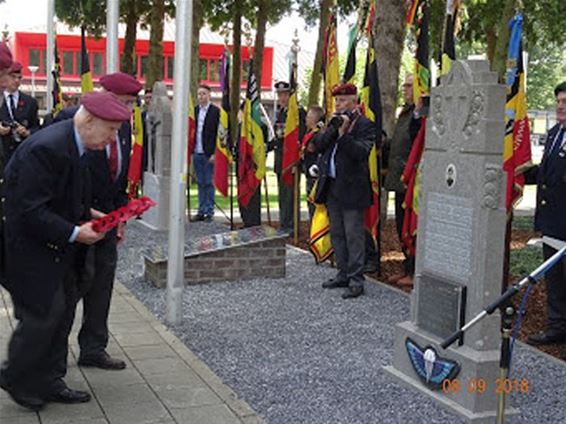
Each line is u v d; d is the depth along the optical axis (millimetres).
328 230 8406
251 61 10789
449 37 7512
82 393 4473
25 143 4086
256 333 6066
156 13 18078
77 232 4035
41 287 4102
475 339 4371
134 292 7371
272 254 8102
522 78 6434
